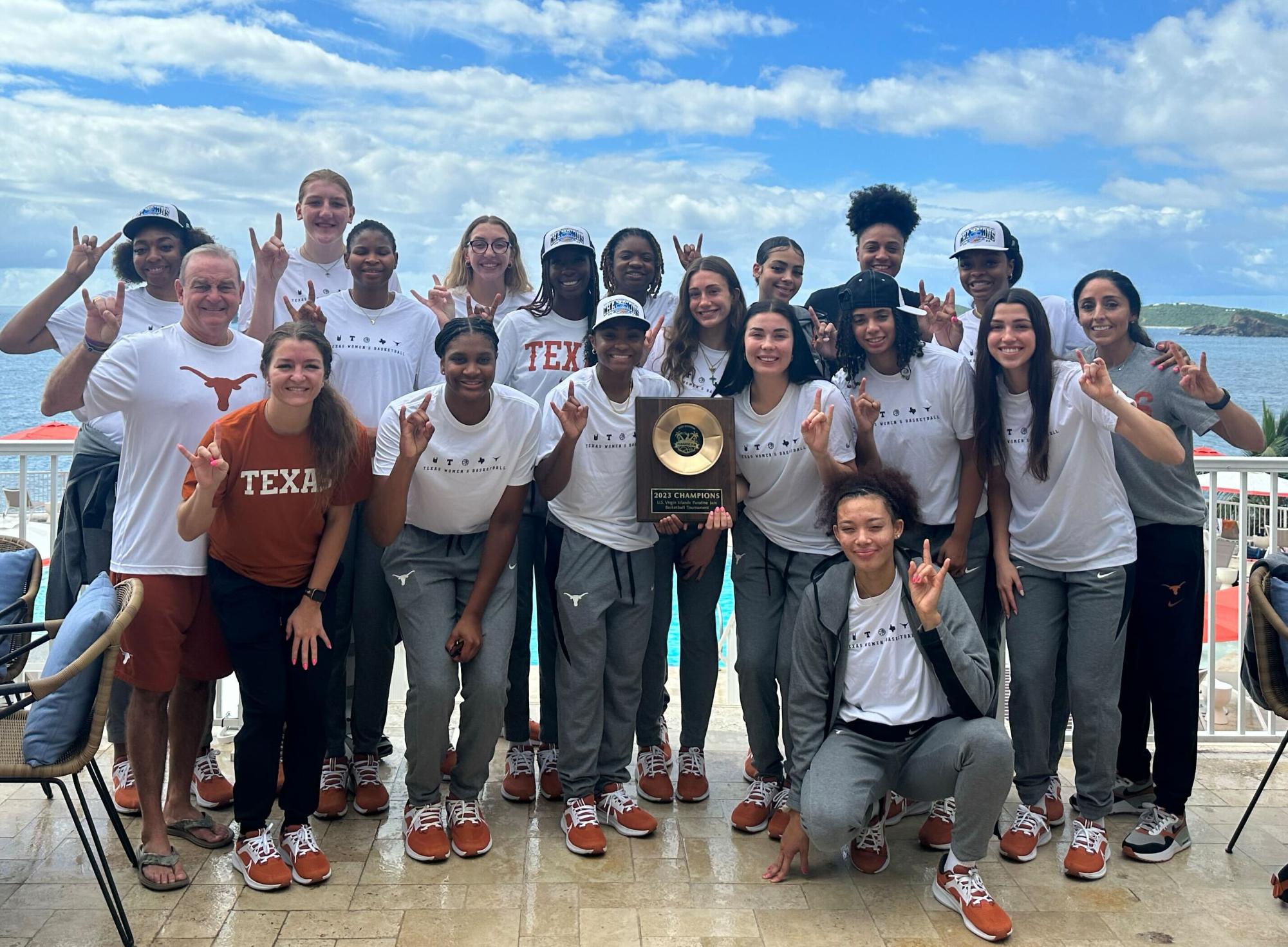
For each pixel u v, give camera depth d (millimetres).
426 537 3709
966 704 3312
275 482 3277
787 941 3098
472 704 3600
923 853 3734
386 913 3225
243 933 3094
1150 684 3771
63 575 4051
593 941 3074
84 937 3070
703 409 3705
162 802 3607
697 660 4102
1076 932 3176
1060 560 3648
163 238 4254
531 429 3623
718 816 4012
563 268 4219
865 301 3691
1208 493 4738
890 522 3324
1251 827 3957
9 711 2996
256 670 3354
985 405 3693
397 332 4250
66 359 3760
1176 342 3717
